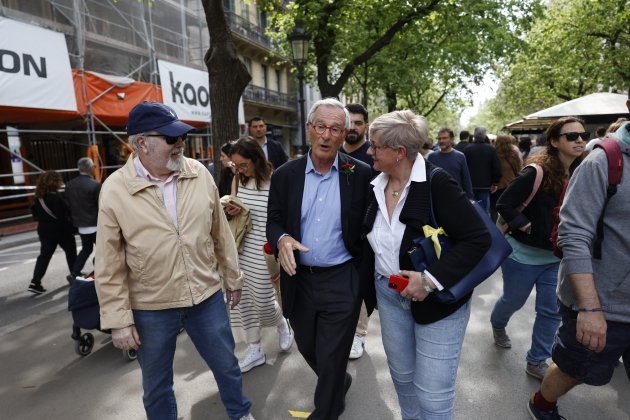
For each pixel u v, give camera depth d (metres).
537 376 2.84
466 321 1.86
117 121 10.68
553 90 20.14
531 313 3.94
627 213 1.70
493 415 2.50
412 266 1.79
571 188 1.81
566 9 16.77
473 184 7.35
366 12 10.53
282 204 2.29
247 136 3.00
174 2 13.01
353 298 2.16
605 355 1.87
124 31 11.38
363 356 3.24
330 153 2.13
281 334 3.34
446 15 10.50
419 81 15.81
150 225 1.93
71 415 2.66
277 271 2.90
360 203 2.18
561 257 2.01
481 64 13.02
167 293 1.99
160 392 2.12
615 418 2.45
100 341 3.73
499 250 1.74
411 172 1.81
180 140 1.95
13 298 5.17
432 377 1.83
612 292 1.76
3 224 10.55
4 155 11.56
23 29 7.95
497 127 39.53
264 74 25.02
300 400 2.71
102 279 1.89
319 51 10.68
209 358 2.23
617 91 17.02
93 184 5.50
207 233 2.12
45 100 8.25
